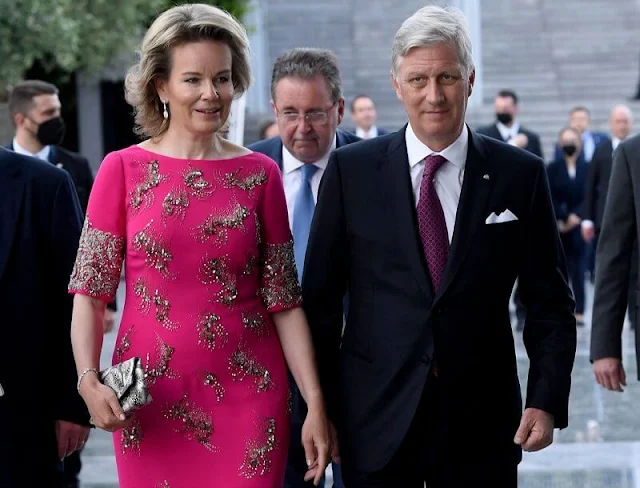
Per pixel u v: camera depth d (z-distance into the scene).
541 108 26.17
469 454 5.18
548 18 29.11
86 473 8.87
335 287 5.32
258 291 5.12
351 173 5.26
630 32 28.81
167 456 4.94
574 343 5.30
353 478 5.23
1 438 5.36
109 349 13.56
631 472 8.36
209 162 5.02
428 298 5.09
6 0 18.12
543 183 5.27
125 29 20.84
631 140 6.52
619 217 6.52
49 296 5.51
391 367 5.12
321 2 28.95
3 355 5.36
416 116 5.08
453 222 5.18
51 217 5.47
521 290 5.41
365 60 27.97
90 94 24.56
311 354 5.18
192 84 4.91
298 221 6.45
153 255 4.91
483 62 28.05
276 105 6.44
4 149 5.50
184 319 4.92
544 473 8.39
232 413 4.96
